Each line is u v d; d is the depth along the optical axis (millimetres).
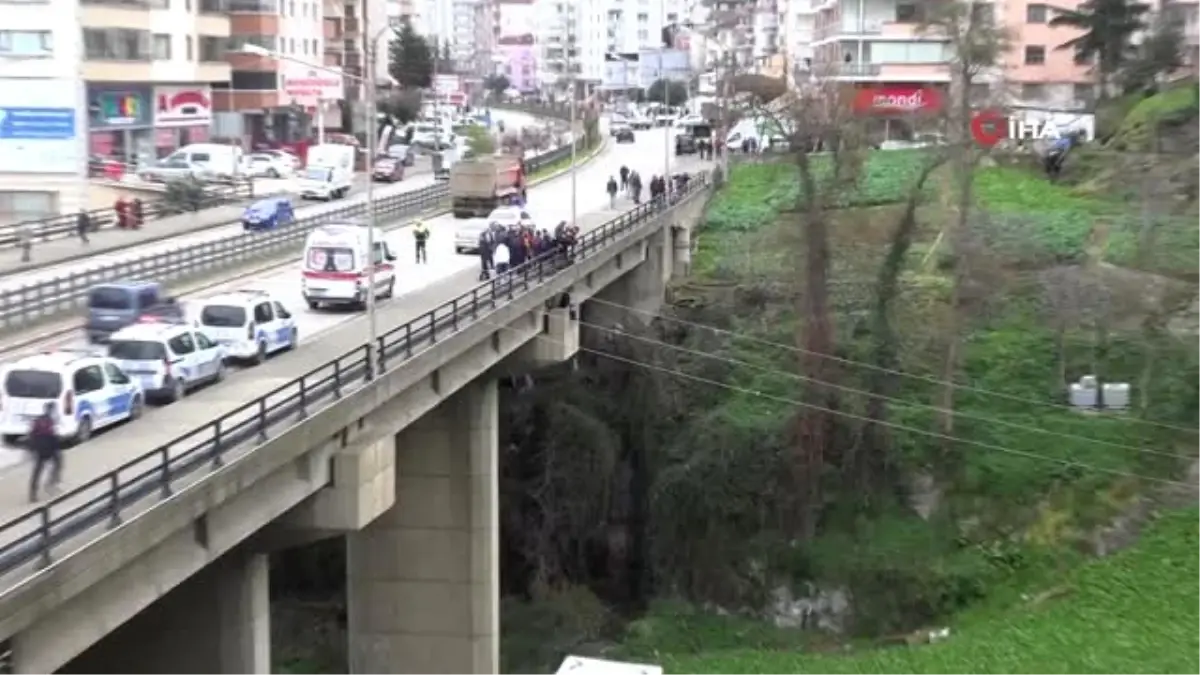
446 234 81438
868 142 91188
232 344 40062
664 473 61312
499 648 54562
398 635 50625
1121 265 68812
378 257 53781
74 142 90750
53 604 21422
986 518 57500
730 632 57000
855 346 63969
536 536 63344
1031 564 55156
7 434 30953
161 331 36062
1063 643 49469
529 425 65438
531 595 62062
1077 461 58500
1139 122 87188
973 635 51875
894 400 61844
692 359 67375
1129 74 104312
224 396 35875
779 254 75812
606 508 63656
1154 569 52781
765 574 58531
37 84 90062
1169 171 73188
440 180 111938
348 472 33531
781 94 120062
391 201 87688
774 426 61219
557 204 97500
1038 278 68812
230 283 61469
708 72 177500
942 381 62062
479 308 46406
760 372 65875
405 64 177625
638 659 54969
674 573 60562
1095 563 54125
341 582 61750
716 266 80750
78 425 31016
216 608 31703
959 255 63719
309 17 143875
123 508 23766
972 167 66250
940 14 78125
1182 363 62281
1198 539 53781
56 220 75375
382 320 48906
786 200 86875
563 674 37219
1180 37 105250
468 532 50156
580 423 63969
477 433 50000
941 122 79438
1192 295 64500
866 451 59906
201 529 27188
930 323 65750
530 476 64688
